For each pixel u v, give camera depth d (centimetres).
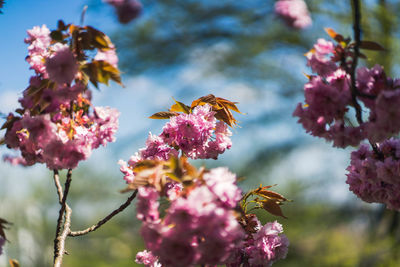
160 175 86
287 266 332
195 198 83
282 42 357
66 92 93
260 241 96
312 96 92
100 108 98
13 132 98
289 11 247
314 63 93
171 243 83
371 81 92
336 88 92
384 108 89
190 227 82
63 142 94
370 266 302
